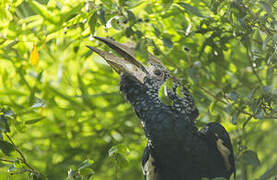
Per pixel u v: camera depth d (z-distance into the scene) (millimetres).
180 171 5242
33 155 7539
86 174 5188
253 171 6129
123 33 5836
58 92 7410
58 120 7680
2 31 5879
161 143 5164
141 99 5391
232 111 5289
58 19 5777
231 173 5500
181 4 5633
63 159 7547
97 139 7559
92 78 7555
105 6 5227
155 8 6059
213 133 5449
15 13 6477
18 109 7113
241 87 5445
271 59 5387
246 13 5047
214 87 6777
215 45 6105
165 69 5672
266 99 5074
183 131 5199
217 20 5855
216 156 5395
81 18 5633
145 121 5316
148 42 5582
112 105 7578
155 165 5379
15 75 7168
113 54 5676
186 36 6184
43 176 5500
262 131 6555
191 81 5809
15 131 6820
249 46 5617
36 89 7164
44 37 5934
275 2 5188
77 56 7273
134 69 5586
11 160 5926
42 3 6137
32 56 6090
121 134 7445
